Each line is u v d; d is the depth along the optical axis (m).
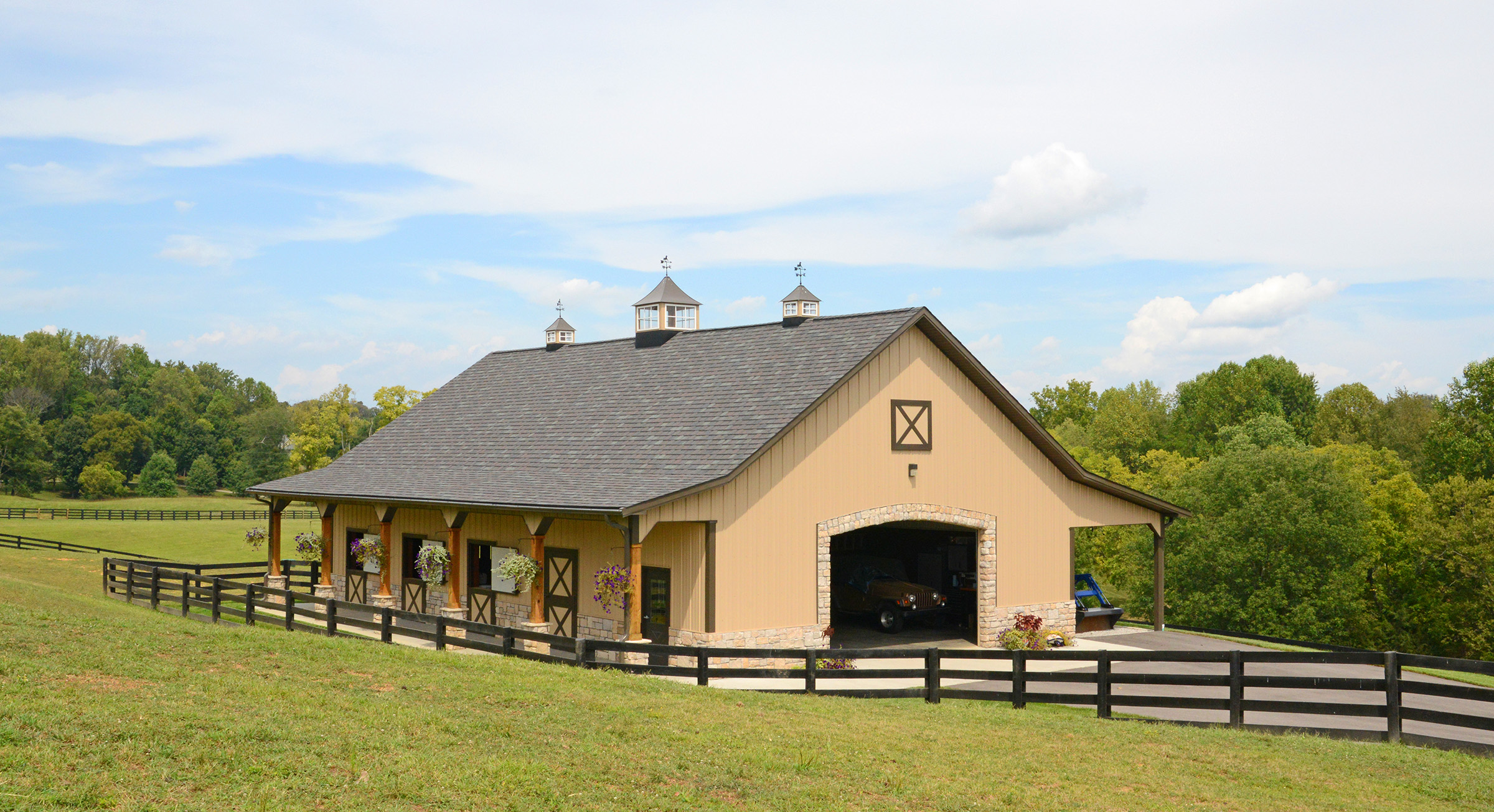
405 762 9.51
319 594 29.16
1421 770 11.91
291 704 11.09
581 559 22.11
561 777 9.62
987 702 16.41
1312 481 49.78
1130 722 14.34
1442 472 61.22
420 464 28.39
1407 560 54.25
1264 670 21.94
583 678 14.47
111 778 8.39
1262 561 49.94
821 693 15.41
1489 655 48.81
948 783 10.69
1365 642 52.53
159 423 139.25
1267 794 10.98
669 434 22.80
